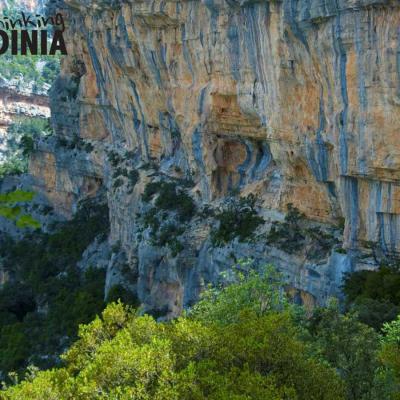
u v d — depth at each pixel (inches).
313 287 2181.3
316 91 2139.5
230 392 1006.4
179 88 2977.4
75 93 4397.1
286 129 2319.1
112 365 1107.3
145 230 3125.0
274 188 2615.7
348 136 1968.5
